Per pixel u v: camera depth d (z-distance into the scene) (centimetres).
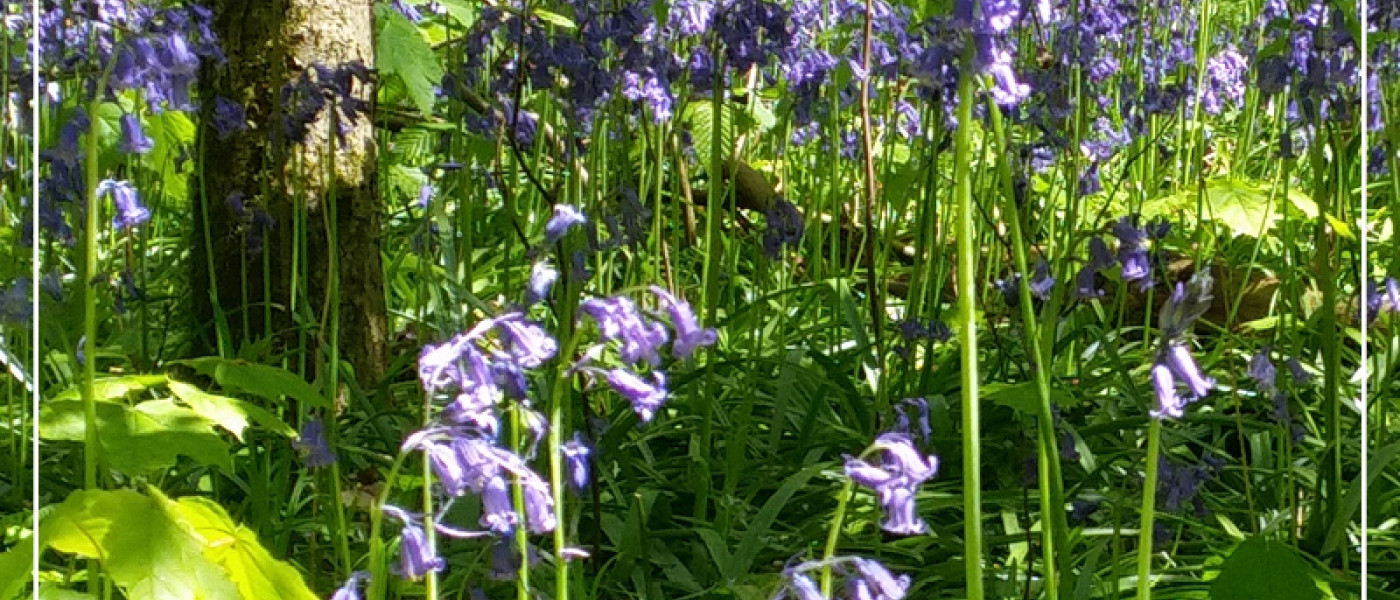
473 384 186
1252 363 257
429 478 190
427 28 671
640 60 400
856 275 638
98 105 232
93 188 231
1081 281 295
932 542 343
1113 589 293
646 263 571
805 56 463
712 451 425
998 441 396
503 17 466
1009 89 195
